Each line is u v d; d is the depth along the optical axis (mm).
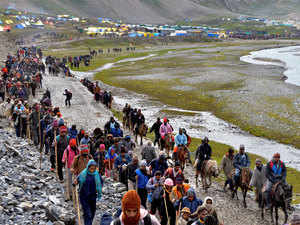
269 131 36875
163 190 10898
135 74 81812
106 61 116312
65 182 13570
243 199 16922
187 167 23609
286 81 67438
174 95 56375
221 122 41125
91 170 9672
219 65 96562
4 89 30828
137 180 12156
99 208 12148
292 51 155500
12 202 10305
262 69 87000
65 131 14242
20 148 18391
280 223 14625
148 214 4902
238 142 34094
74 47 173750
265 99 49531
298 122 38594
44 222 9695
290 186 14430
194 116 43719
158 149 27172
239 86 60188
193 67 91938
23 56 80938
